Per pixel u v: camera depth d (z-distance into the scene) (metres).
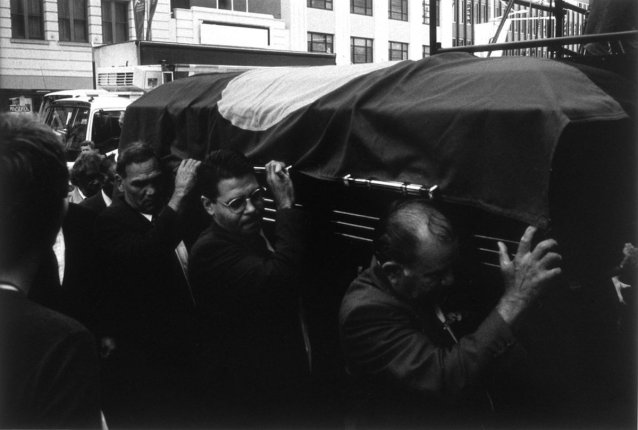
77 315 3.06
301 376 2.67
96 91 13.90
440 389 1.76
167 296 3.11
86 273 3.06
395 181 2.23
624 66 2.61
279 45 30.11
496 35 4.11
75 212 3.14
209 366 2.66
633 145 2.22
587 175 2.08
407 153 2.20
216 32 21.47
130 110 4.20
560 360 2.22
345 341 1.94
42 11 25.17
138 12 22.73
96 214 3.18
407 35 35.66
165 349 3.10
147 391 3.07
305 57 16.44
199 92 3.66
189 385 3.12
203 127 3.43
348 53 33.16
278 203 2.62
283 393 2.63
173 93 3.96
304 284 2.81
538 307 2.03
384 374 1.85
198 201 3.38
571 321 2.18
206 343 2.69
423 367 1.79
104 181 4.11
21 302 1.39
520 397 2.26
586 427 2.28
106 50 15.17
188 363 3.13
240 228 2.62
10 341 1.34
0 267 1.41
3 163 1.38
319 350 2.85
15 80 24.56
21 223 1.40
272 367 2.61
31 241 1.43
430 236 1.80
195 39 27.59
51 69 25.36
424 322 1.93
